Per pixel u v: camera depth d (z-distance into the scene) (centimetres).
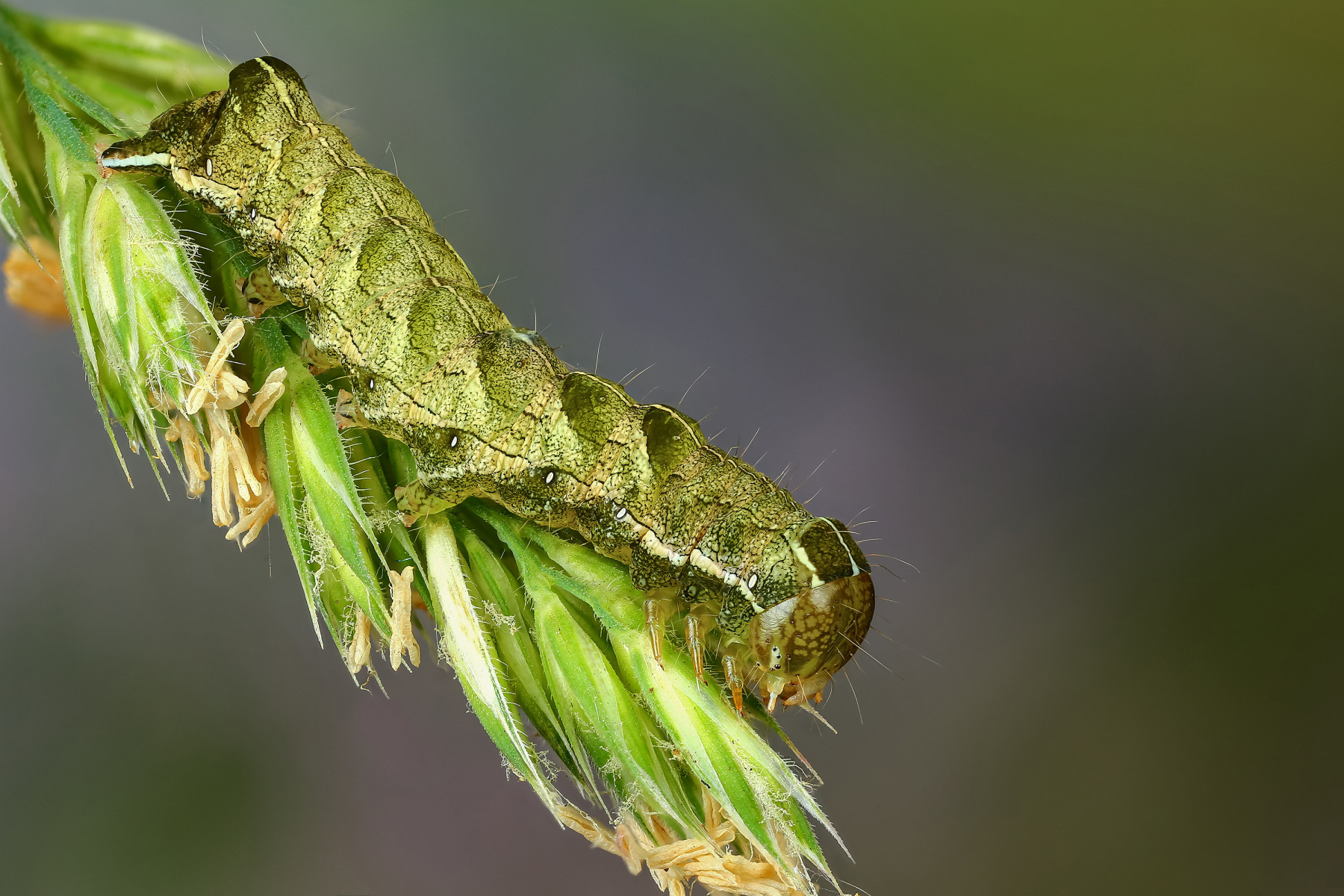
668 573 13
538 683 13
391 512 13
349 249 13
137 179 13
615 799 13
